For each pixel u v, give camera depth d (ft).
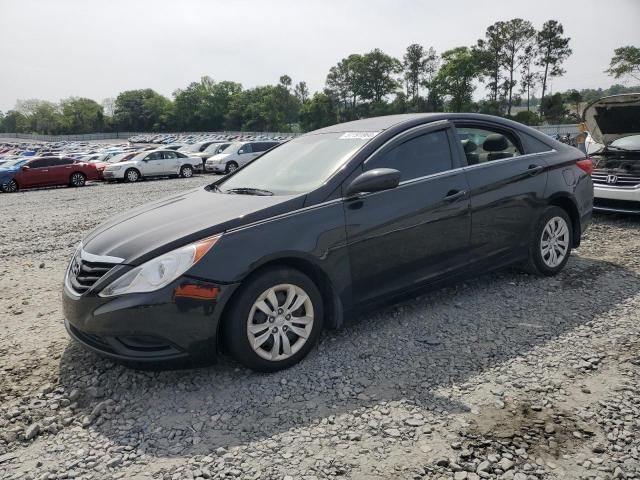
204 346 10.03
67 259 22.47
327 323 11.96
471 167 13.96
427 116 13.92
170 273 9.80
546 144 16.29
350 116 366.63
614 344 11.66
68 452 8.55
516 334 12.37
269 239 10.57
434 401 9.61
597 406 9.23
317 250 11.10
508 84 280.72
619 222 24.98
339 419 9.13
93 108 478.18
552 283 15.85
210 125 453.99
